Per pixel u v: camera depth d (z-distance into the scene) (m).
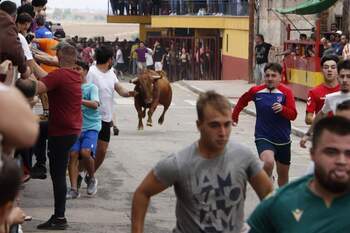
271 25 38.31
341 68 9.30
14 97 3.50
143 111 21.11
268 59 34.19
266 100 11.13
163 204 11.93
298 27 35.81
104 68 12.48
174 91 35.81
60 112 10.03
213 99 5.73
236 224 5.87
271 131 11.14
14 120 3.47
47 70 12.91
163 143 18.77
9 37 8.33
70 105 10.06
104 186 13.18
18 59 8.45
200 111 5.73
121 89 12.52
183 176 5.79
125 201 12.10
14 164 3.59
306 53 28.70
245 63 42.00
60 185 10.16
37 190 12.64
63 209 10.22
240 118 24.97
